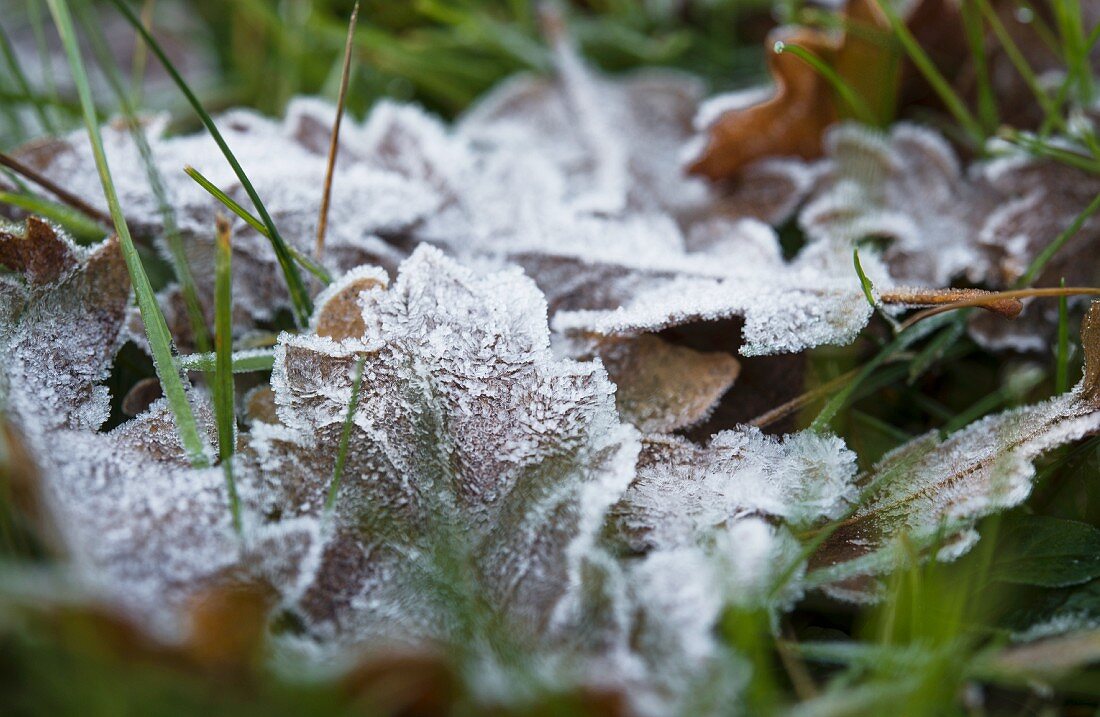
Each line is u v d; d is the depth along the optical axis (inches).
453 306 14.5
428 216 15.9
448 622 13.6
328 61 19.1
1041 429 14.3
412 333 14.4
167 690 12.9
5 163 15.0
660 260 15.5
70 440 14.0
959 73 17.5
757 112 16.7
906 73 17.4
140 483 13.9
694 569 13.6
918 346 15.9
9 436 13.5
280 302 15.6
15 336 14.3
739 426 14.6
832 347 15.6
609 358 14.9
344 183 15.8
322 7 19.3
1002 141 16.5
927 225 16.4
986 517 14.4
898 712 13.2
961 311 15.6
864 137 16.6
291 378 14.3
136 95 17.7
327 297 14.6
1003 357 15.9
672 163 17.4
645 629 13.4
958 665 13.4
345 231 15.6
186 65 20.1
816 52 16.7
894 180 16.6
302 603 13.8
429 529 14.1
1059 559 14.2
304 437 14.2
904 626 13.9
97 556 13.3
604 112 17.7
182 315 15.4
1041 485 14.7
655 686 13.2
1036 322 15.8
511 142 17.7
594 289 15.5
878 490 14.4
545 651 13.4
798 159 17.0
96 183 15.5
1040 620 14.0
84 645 12.8
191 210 15.4
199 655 12.9
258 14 18.9
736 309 14.6
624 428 14.1
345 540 14.0
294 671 13.0
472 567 14.0
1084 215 15.3
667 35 19.5
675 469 14.4
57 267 14.5
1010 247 15.9
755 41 19.5
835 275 15.0
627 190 16.8
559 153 17.6
